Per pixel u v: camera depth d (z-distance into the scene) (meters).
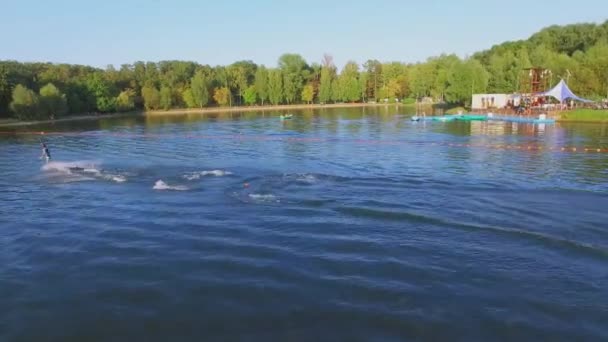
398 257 21.20
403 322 16.02
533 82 105.06
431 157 47.88
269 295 17.94
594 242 22.47
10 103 112.19
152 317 16.58
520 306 16.94
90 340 15.34
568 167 40.91
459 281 18.88
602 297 17.48
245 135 74.75
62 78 147.38
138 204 30.03
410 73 184.00
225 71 190.50
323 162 45.75
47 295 18.25
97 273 20.03
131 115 145.25
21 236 24.67
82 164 45.28
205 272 19.95
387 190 33.09
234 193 32.31
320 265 20.48
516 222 25.55
